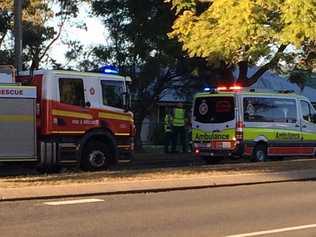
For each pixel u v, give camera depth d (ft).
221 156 76.69
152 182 53.01
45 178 55.11
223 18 54.65
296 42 53.47
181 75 100.89
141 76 95.81
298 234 32.07
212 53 60.54
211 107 77.71
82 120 64.34
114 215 37.78
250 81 95.66
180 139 99.40
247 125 75.66
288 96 79.71
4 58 107.96
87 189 48.73
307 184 55.47
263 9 53.88
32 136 61.98
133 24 93.61
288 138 79.05
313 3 50.96
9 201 44.11
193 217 37.14
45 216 37.40
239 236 31.40
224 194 48.14
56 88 62.90
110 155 66.49
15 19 74.49
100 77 65.67
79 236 31.17
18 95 61.26
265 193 48.80
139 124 102.53
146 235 31.55
